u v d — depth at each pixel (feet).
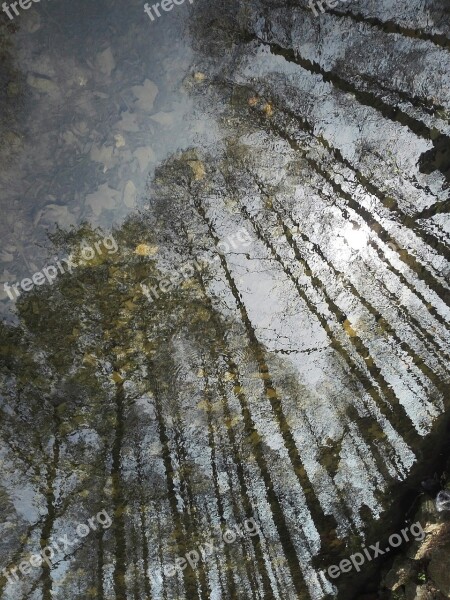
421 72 11.63
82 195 11.14
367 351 11.84
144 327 11.71
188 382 11.85
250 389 11.87
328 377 11.85
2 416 11.52
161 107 11.37
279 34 11.71
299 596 11.54
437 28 11.57
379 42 11.71
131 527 11.73
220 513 11.73
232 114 11.62
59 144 10.99
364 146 11.71
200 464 11.77
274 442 11.80
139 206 11.42
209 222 11.73
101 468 11.74
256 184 11.71
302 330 11.91
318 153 11.73
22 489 11.64
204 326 11.86
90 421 11.73
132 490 11.74
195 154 11.55
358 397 11.80
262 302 11.94
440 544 10.53
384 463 11.66
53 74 10.86
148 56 11.27
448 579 10.19
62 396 11.65
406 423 11.66
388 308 11.76
